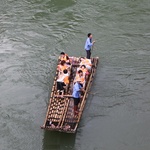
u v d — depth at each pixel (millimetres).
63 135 14000
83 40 20203
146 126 14234
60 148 13547
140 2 23859
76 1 24281
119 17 22328
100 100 15617
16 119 14914
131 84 16516
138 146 13391
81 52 19125
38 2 24391
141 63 18000
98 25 21625
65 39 20391
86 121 14578
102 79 16906
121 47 19453
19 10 23625
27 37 20750
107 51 19109
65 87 14891
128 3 23797
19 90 16562
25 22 22266
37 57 18891
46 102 15773
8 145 13695
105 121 14570
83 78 14672
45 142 13781
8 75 17562
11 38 20719
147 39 20141
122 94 15914
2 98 16125
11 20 22531
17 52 19375
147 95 15797
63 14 22875
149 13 22609
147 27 21234
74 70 16500
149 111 14945
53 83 16641
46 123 13469
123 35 20562
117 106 15273
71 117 13797
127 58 18453
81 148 13492
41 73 17625
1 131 14320
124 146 13438
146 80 16734
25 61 18594
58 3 24109
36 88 16641
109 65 17906
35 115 15109
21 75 17547
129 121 14500
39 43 20156
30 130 14336
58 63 17172
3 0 24688
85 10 23172
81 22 21969
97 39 20219
